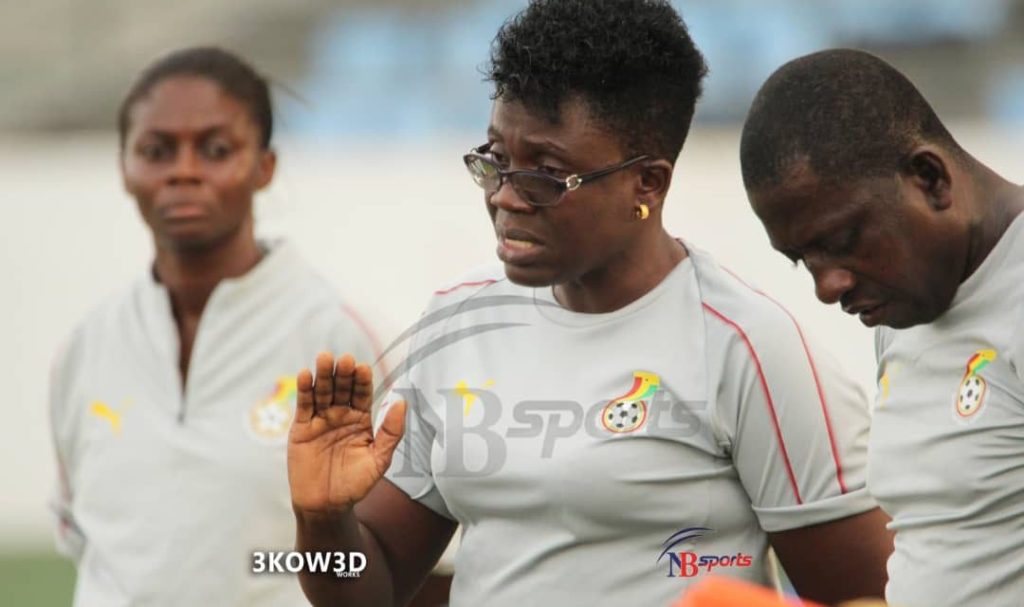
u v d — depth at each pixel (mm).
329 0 45062
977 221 8406
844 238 8242
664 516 9141
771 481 9258
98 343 13141
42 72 43719
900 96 8383
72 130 42062
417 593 11492
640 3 9211
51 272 30375
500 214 9109
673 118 9336
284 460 12391
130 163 13094
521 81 8891
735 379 9164
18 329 30297
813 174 8203
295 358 12625
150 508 12359
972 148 31531
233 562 12156
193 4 45281
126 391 12812
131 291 13234
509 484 9289
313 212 30812
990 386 8305
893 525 8859
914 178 8320
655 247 9547
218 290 12781
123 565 12305
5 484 30031
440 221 30922
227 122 13023
